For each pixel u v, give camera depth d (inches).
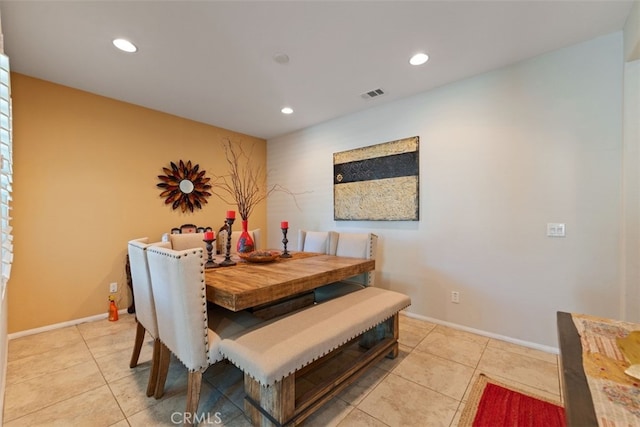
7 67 59.7
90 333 105.5
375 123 133.5
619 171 80.5
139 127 131.9
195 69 99.0
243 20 74.3
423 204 118.6
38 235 106.2
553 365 83.1
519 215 96.3
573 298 87.5
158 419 62.3
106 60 93.0
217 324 68.1
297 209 171.0
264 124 158.9
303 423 61.2
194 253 56.5
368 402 67.9
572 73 86.9
